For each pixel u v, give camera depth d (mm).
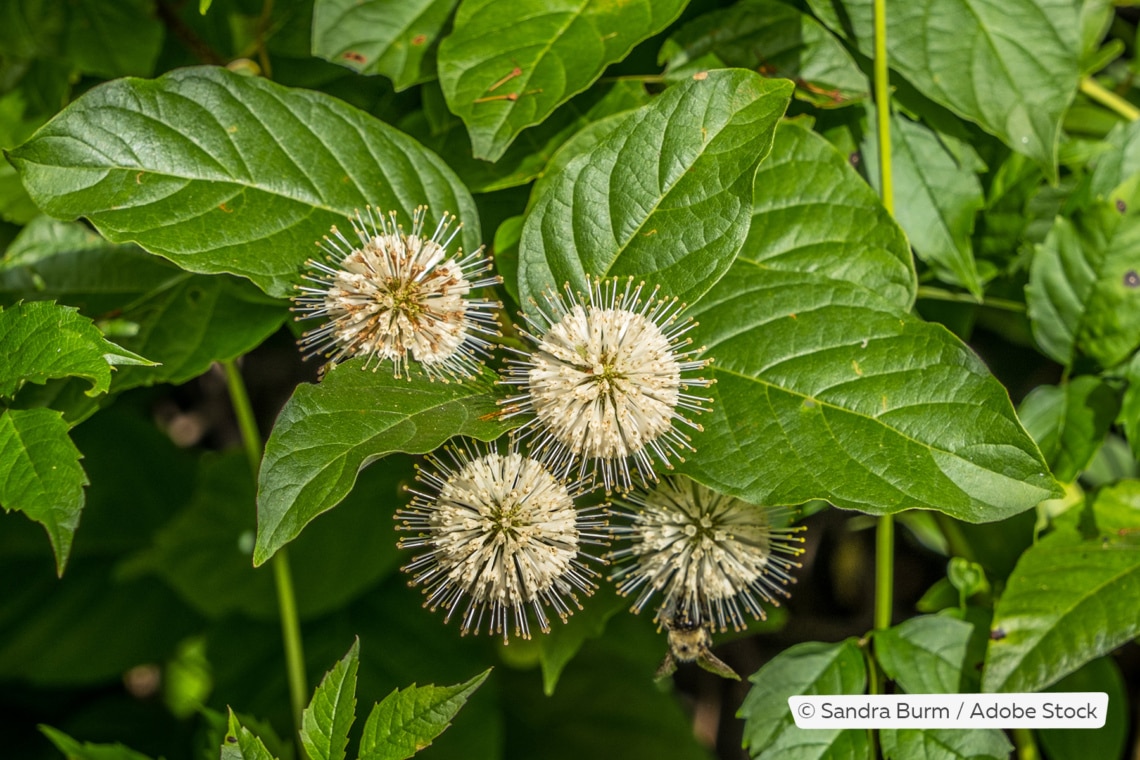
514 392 526
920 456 525
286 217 539
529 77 549
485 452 535
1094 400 582
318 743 522
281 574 613
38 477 518
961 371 529
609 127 554
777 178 557
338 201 542
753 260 555
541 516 522
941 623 557
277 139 542
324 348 530
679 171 531
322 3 568
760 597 611
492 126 546
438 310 522
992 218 585
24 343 526
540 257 533
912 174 586
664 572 544
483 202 574
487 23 553
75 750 573
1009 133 567
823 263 554
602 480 542
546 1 554
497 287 556
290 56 609
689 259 530
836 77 576
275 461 508
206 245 533
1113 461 622
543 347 521
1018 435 523
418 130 581
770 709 551
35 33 604
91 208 529
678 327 537
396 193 546
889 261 553
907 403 529
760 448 528
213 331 563
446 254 547
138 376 558
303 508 506
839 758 547
